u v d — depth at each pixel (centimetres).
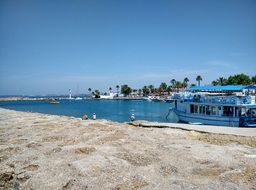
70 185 1234
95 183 1234
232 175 1335
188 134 2723
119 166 1454
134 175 1326
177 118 5812
